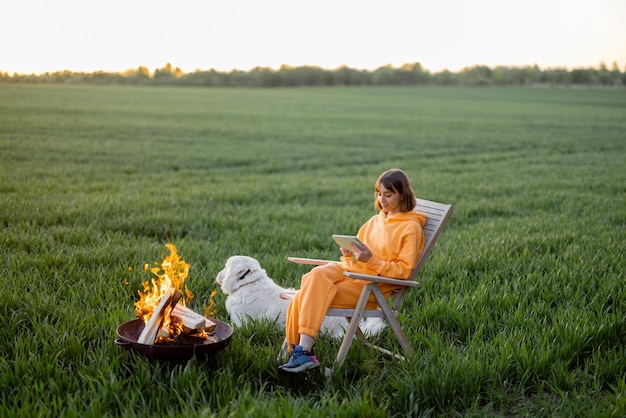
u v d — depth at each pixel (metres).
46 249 7.35
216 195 13.29
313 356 4.32
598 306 5.65
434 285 6.59
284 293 5.36
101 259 7.03
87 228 8.87
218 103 58.94
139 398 3.75
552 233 9.25
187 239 8.62
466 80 141.50
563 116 50.84
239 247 8.31
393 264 4.53
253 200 13.23
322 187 15.61
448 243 8.72
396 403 3.97
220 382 3.90
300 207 12.25
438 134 34.47
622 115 53.31
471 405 4.04
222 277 5.39
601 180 17.14
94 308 5.41
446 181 17.23
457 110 57.81
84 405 3.62
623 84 131.62
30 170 16.16
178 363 4.15
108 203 11.22
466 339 5.12
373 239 4.85
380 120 44.38
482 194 14.91
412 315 5.66
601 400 4.00
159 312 4.18
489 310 5.66
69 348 4.39
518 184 16.36
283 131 34.38
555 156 24.69
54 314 5.05
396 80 137.12
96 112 40.78
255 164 21.05
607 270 6.98
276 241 8.77
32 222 9.33
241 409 3.53
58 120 33.97
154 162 20.00
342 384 4.21
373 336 5.14
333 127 38.06
